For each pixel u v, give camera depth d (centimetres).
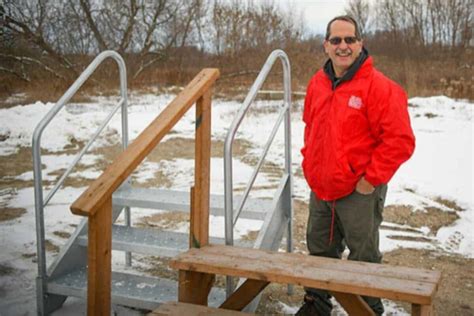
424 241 504
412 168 736
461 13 1941
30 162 839
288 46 1945
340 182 297
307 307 326
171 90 1683
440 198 614
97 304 246
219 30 1991
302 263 273
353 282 247
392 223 546
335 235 326
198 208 297
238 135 1016
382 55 2072
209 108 298
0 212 589
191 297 282
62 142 965
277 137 991
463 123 1084
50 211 594
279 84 1620
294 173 745
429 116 1171
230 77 1786
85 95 1536
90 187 243
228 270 267
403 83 1560
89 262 243
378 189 303
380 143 297
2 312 360
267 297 395
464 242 500
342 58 293
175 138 1002
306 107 327
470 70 1652
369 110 290
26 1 1828
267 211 351
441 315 367
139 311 361
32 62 1719
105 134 1026
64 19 1902
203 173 297
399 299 237
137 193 381
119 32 1958
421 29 2005
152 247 335
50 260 457
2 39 1758
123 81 412
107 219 246
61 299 360
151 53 1978
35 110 1173
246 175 738
